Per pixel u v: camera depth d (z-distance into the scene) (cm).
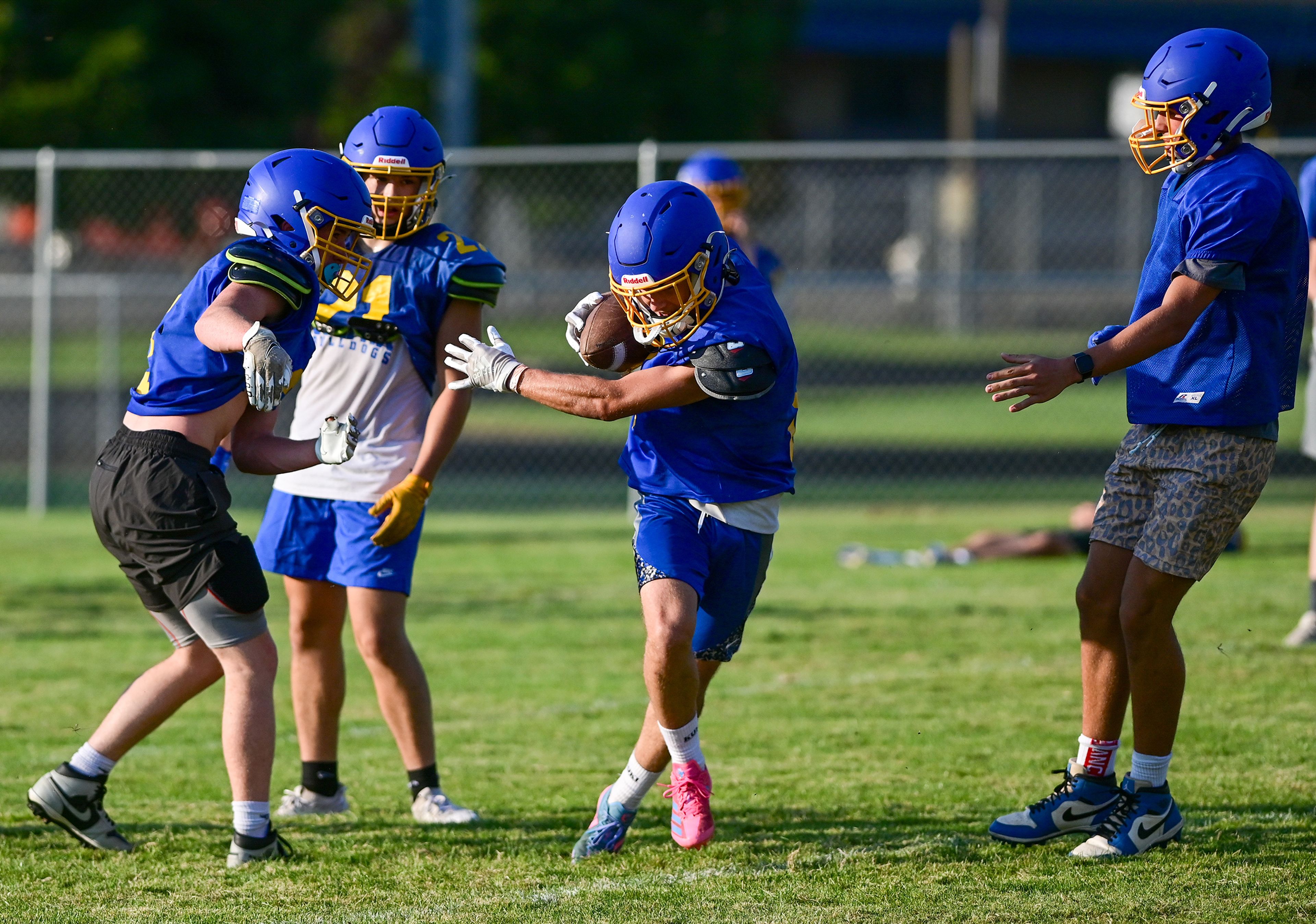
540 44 7044
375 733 2009
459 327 1580
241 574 1373
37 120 5522
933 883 1314
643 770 1412
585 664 2389
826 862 1386
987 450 5197
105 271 6725
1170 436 1380
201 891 1316
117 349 5044
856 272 9625
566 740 1938
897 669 2306
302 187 1410
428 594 2981
